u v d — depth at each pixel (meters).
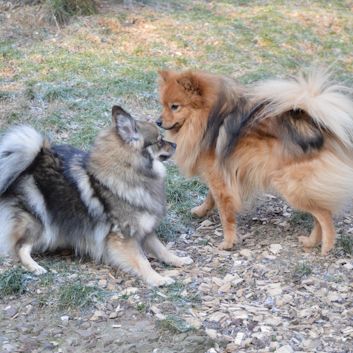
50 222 5.80
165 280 5.57
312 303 5.24
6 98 9.31
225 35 11.91
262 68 10.80
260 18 12.86
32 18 11.74
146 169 5.62
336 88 5.99
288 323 4.96
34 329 4.95
